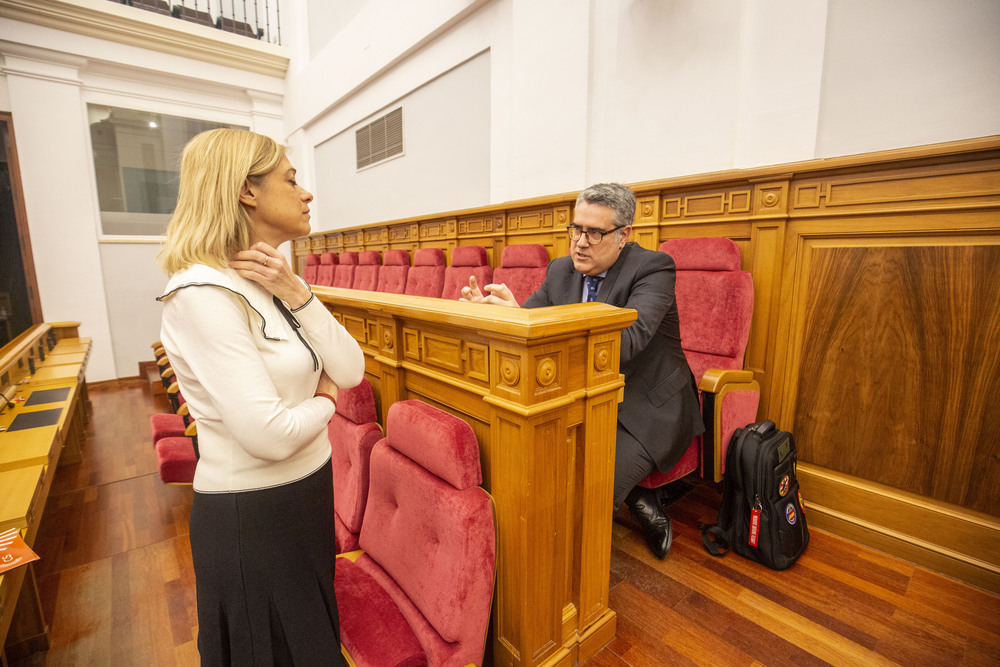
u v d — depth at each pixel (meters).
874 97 1.96
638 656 1.39
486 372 1.18
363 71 5.23
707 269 2.27
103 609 1.70
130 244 5.81
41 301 5.32
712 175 2.29
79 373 3.06
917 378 1.79
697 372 2.26
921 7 1.82
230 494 0.83
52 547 2.10
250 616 0.85
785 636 1.47
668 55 2.56
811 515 2.07
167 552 2.06
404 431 1.23
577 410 1.20
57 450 1.88
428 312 1.29
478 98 4.04
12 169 5.11
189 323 0.77
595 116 2.99
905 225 1.78
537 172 3.35
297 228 0.94
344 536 1.50
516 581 1.15
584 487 1.25
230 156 0.84
